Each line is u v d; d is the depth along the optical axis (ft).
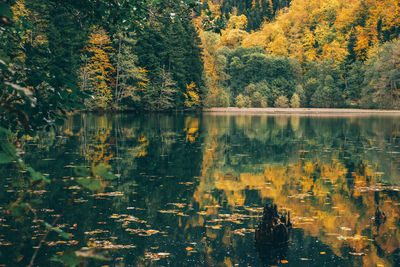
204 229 18.95
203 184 29.76
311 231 18.88
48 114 9.87
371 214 21.75
